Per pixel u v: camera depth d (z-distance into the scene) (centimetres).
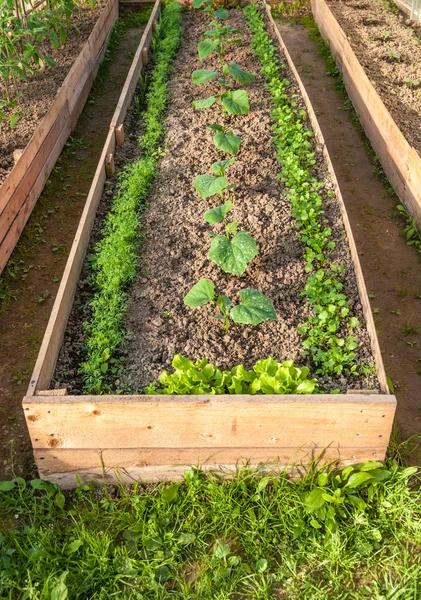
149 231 190
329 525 121
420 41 321
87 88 295
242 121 245
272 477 129
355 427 124
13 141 225
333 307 154
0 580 113
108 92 305
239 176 212
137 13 393
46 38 305
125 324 158
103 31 336
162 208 199
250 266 175
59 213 221
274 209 196
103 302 160
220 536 123
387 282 193
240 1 379
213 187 186
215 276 171
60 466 129
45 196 227
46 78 270
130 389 139
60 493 129
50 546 118
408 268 198
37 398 121
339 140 265
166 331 155
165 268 176
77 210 222
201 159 222
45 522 125
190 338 153
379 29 337
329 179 207
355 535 122
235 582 115
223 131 220
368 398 122
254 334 154
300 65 331
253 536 121
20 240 205
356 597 114
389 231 213
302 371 134
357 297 163
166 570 116
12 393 157
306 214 187
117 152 225
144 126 243
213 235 184
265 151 226
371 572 118
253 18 341
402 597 112
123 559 117
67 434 124
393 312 182
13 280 192
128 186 202
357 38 323
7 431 147
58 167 243
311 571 117
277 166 217
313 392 134
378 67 290
